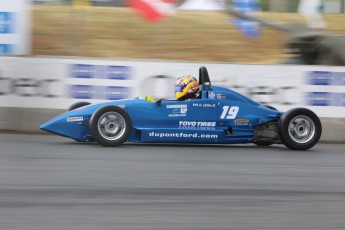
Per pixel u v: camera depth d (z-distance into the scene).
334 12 33.38
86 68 25.52
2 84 25.33
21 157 17.80
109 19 33.53
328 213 12.17
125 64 25.70
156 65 25.83
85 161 17.27
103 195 13.04
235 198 13.24
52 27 32.59
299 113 21.39
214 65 25.97
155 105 20.94
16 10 26.38
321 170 17.33
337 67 26.08
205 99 21.44
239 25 33.97
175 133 21.00
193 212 11.93
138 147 20.80
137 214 11.63
